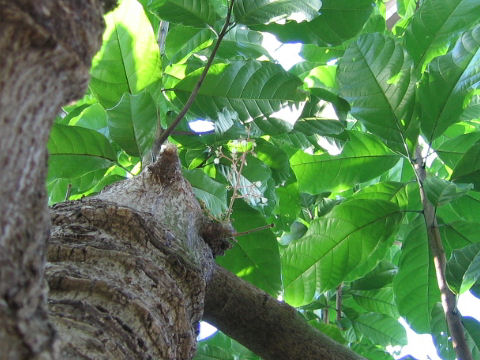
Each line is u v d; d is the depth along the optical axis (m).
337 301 1.47
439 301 1.21
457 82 1.12
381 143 1.27
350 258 1.16
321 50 1.40
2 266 0.28
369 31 1.40
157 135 0.89
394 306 1.51
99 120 1.15
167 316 0.52
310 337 0.76
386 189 1.24
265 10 0.94
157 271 0.54
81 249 0.53
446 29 1.17
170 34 1.20
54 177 0.93
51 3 0.31
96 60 0.94
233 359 1.26
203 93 1.03
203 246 0.71
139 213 0.60
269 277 1.03
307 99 1.02
